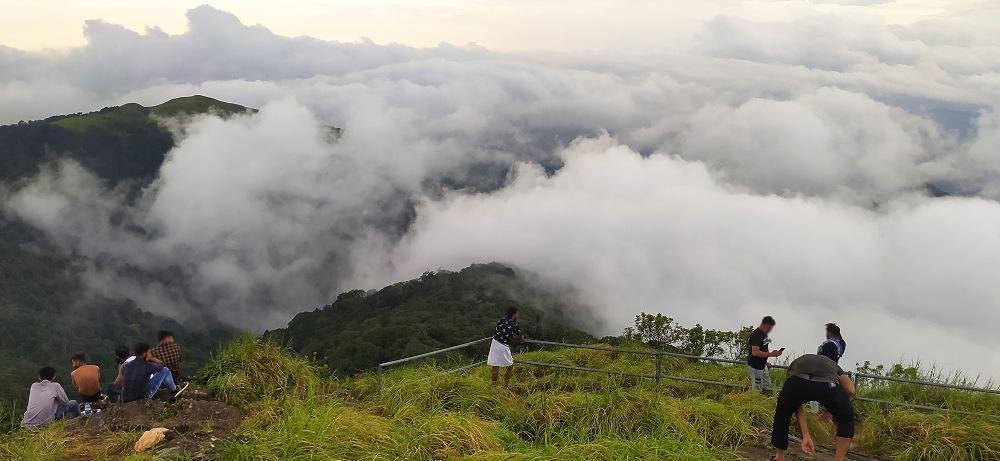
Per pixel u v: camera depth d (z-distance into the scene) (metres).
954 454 7.42
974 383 10.48
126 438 7.30
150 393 8.96
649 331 16.94
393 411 8.63
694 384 11.52
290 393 9.15
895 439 8.13
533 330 45.53
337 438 6.90
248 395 8.93
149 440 7.12
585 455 6.85
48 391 9.87
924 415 8.35
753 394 9.92
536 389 10.93
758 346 10.45
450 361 12.73
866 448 8.24
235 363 9.48
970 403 9.73
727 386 11.47
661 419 8.09
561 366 11.58
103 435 7.60
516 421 8.55
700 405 8.84
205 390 9.01
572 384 11.08
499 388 9.70
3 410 9.05
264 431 7.27
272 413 7.86
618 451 6.93
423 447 6.93
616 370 12.05
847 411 7.08
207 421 7.84
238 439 7.12
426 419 7.60
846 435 7.03
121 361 11.30
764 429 8.71
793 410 7.30
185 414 8.05
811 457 7.80
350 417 7.43
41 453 6.92
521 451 7.09
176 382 9.86
